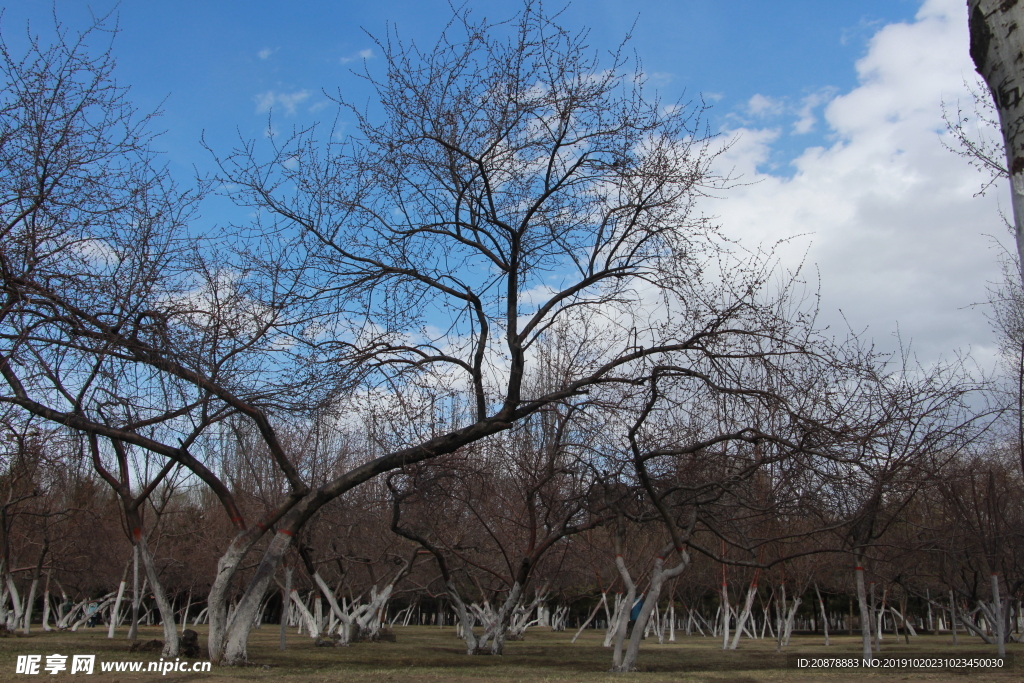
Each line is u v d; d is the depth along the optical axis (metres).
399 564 27.09
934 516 23.31
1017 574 26.09
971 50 4.24
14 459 14.25
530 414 16.03
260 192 14.56
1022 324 19.83
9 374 12.90
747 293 13.79
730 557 29.84
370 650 22.72
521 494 20.91
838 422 14.00
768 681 13.77
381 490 24.09
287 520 14.73
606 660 20.56
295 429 17.78
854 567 19.34
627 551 29.94
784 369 13.64
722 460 15.84
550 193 15.43
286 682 11.91
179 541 36.97
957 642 33.12
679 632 62.34
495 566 29.23
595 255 15.62
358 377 13.90
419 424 14.65
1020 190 3.78
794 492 15.13
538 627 57.00
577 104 14.90
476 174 15.31
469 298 15.65
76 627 36.72
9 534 28.44
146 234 13.11
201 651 16.77
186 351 12.66
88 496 27.19
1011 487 23.81
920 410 16.50
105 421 13.38
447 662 18.22
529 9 14.67
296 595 32.19
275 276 13.67
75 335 12.09
